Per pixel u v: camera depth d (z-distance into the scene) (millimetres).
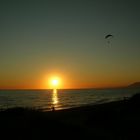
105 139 17234
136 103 37969
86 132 18141
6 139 15125
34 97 141625
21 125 18469
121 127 23562
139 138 18953
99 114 30906
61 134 16797
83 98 125188
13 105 80500
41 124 18891
